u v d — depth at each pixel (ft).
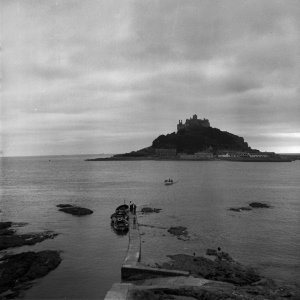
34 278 133.59
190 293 101.96
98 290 122.52
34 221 248.52
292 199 354.95
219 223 235.20
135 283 127.54
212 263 146.61
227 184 516.73
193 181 569.23
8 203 341.21
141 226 225.56
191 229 216.95
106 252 167.63
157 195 392.68
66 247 176.45
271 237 196.85
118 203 335.47
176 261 148.15
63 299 114.62
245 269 140.87
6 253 164.96
